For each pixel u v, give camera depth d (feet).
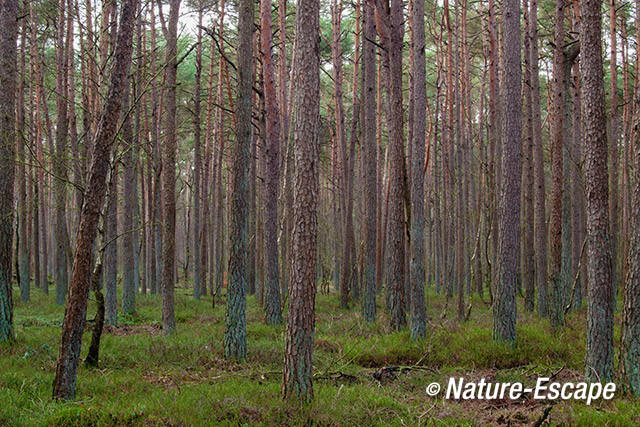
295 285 23.31
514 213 36.99
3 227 34.68
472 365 33.68
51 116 94.84
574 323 45.11
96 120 34.35
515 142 37.60
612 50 62.80
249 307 64.69
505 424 22.81
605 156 27.17
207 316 56.65
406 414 23.52
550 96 78.89
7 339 34.47
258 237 76.48
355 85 68.18
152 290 85.71
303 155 23.18
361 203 74.38
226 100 87.71
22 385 23.53
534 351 35.24
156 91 72.13
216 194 97.09
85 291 23.94
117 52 24.71
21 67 59.77
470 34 85.15
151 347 35.70
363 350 35.86
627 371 24.98
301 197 23.22
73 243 82.79
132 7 25.07
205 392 24.98
